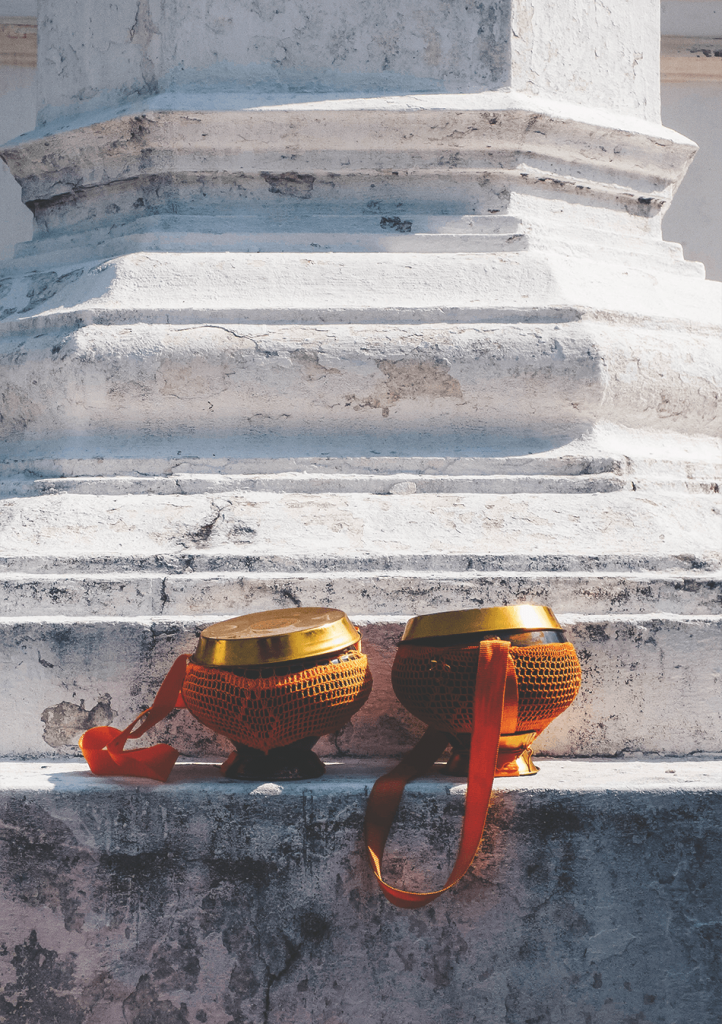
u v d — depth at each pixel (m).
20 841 1.94
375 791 1.95
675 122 5.45
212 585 2.34
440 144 3.07
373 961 1.92
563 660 2.03
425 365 2.69
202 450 2.73
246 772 2.05
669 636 2.28
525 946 1.93
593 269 3.07
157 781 2.02
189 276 2.89
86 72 3.31
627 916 1.93
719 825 1.95
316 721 2.01
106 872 1.93
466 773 2.09
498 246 3.00
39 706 2.25
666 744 2.27
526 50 3.17
